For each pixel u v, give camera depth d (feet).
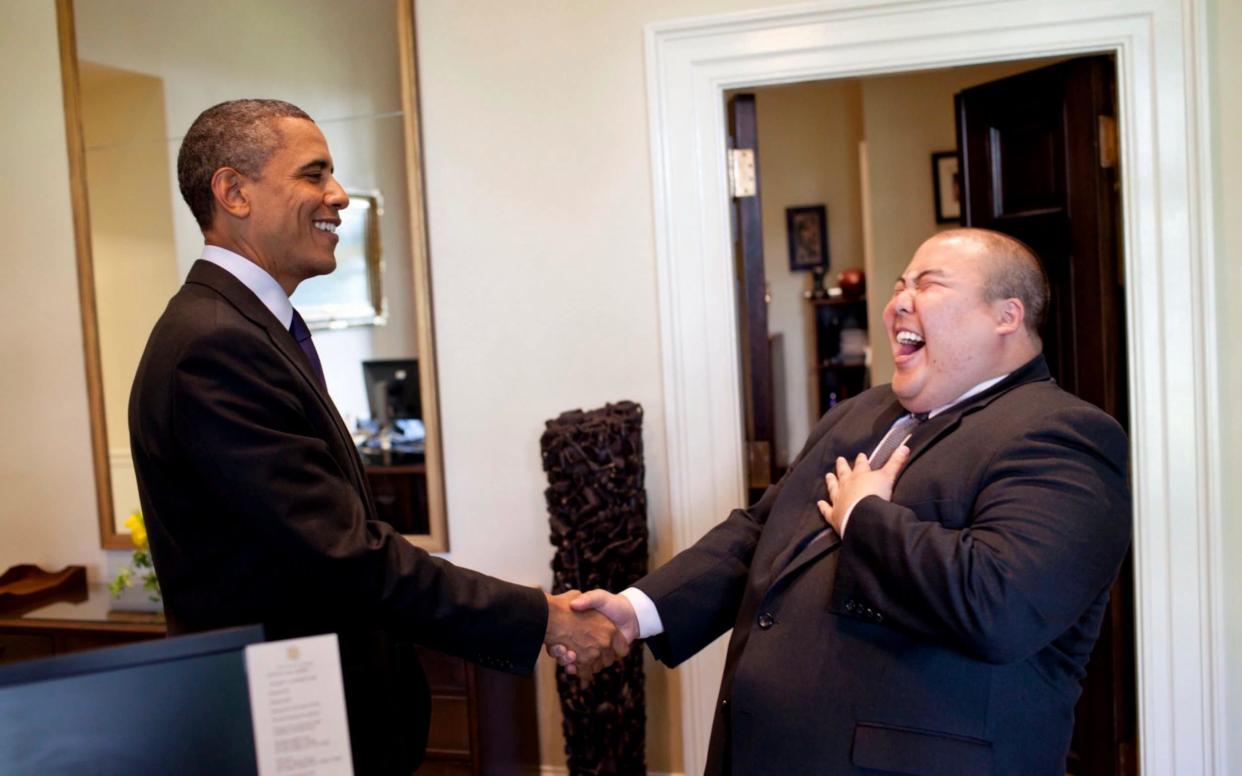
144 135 9.85
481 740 8.39
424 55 9.17
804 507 5.66
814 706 4.86
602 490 8.25
